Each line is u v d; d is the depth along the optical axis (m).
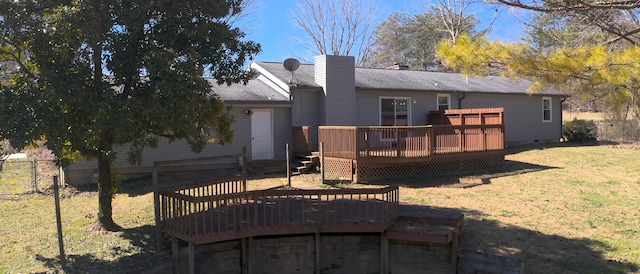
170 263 7.48
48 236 8.47
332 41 41.94
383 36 44.69
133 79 7.05
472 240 8.37
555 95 25.84
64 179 14.07
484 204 11.04
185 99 7.32
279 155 17.78
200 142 7.99
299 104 18.00
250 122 17.14
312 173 15.55
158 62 6.82
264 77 19.61
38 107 6.30
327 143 15.02
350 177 14.06
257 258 8.16
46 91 6.16
